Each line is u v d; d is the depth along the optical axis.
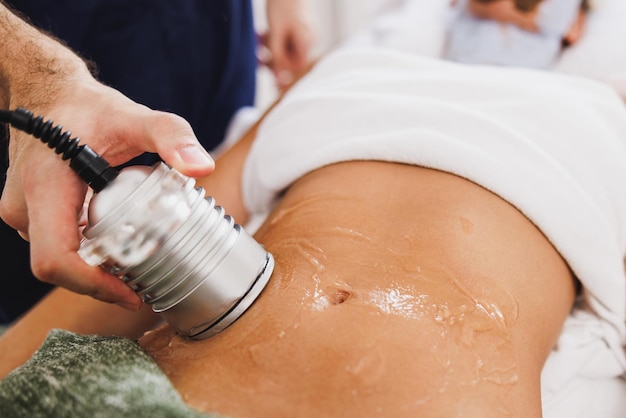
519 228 0.67
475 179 0.68
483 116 0.72
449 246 0.62
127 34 1.01
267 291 0.54
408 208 0.66
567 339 0.73
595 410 0.72
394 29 1.14
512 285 0.62
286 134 0.81
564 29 0.99
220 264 0.48
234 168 0.95
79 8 0.97
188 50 1.09
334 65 0.93
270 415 0.47
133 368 0.47
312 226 0.65
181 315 0.50
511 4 1.00
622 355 0.74
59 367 0.47
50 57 0.64
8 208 0.57
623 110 0.85
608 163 0.75
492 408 0.51
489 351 0.55
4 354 0.80
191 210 0.46
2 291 1.06
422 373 0.50
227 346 0.51
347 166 0.73
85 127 0.56
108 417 0.43
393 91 0.80
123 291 0.51
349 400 0.47
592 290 0.72
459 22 1.06
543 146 0.73
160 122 0.53
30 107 0.60
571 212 0.68
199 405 0.47
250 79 1.29
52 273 0.50
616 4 1.01
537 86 0.79
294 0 1.33
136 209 0.44
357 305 0.54
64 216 0.51
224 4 1.10
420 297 0.56
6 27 0.66
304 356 0.49
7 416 0.44
